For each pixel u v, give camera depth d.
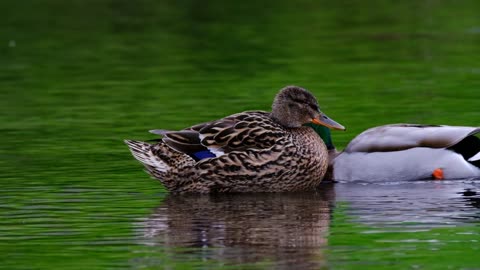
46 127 20.94
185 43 32.53
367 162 16.38
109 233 13.27
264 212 14.38
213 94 24.27
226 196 15.52
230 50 31.05
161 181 15.76
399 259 11.79
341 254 12.06
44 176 16.72
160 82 26.14
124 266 11.70
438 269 11.37
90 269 11.60
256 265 11.67
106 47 32.09
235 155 15.42
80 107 23.12
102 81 26.56
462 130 16.23
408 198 15.12
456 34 32.81
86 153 18.45
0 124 21.34
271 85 25.30
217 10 39.72
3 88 25.89
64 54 30.92
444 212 14.16
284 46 31.55
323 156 15.81
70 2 41.81
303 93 15.87
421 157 16.23
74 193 15.59
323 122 15.81
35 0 42.19
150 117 21.73
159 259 11.98
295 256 12.02
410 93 23.75
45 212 14.42
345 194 15.54
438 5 39.38
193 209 14.62
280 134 15.57
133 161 17.83
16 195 15.46
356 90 24.39
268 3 41.41
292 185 15.63
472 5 39.16
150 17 38.09
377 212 14.24
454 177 16.20
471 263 11.58
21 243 12.82
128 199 15.27
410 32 33.56
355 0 41.91
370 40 32.25
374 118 21.03
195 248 12.47
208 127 15.65
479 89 23.97
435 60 28.41
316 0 42.16
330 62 28.59
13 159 18.00
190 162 15.52
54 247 12.62
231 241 12.76
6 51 31.59
